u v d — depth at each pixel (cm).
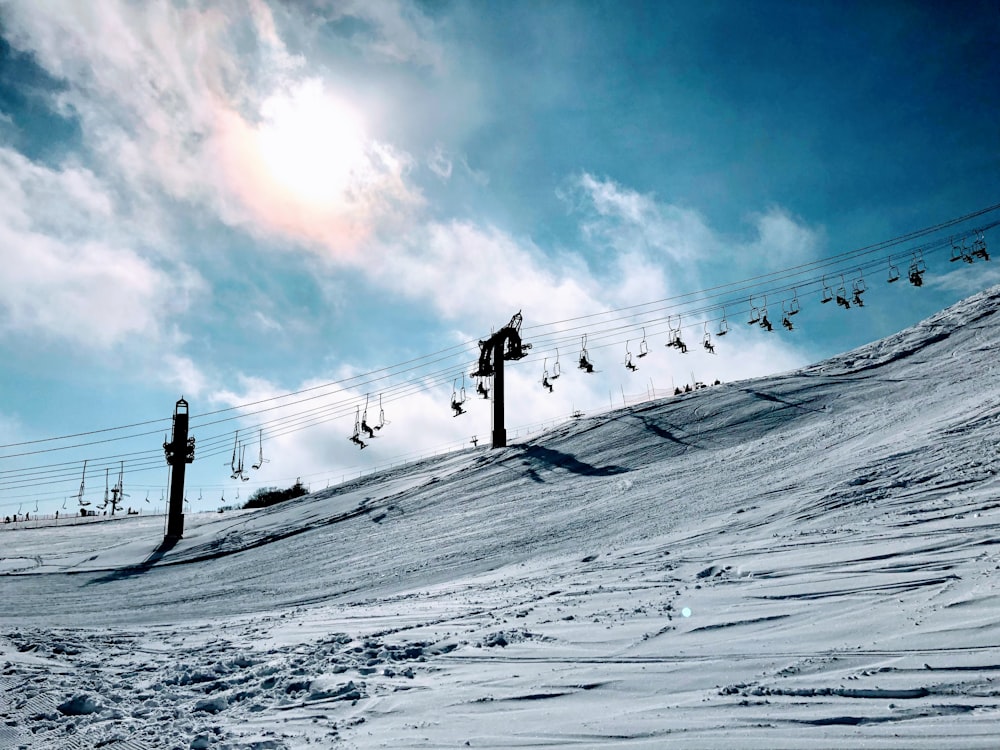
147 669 832
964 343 3297
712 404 3384
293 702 602
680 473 2348
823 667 524
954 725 398
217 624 1308
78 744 529
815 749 390
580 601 927
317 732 512
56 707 641
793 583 796
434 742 465
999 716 400
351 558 2198
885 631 580
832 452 1969
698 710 473
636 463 2762
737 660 572
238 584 2103
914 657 512
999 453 1285
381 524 2714
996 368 2672
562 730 466
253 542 2934
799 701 465
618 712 490
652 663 598
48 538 4025
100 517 5562
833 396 3050
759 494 1659
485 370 4181
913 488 1229
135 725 569
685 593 857
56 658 941
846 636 588
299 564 2284
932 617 589
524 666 641
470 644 759
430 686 607
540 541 1795
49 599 2183
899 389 2880
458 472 3403
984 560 724
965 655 498
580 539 1700
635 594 908
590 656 647
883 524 1015
